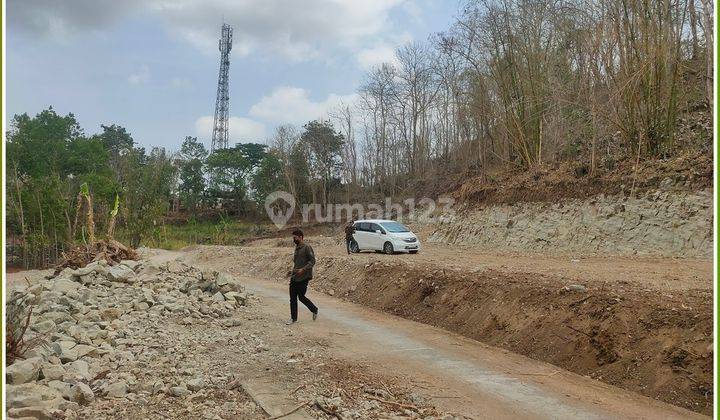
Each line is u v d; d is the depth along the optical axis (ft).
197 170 229.86
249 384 22.49
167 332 31.45
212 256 102.78
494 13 79.77
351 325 37.35
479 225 79.10
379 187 176.04
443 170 145.79
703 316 23.54
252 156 247.70
